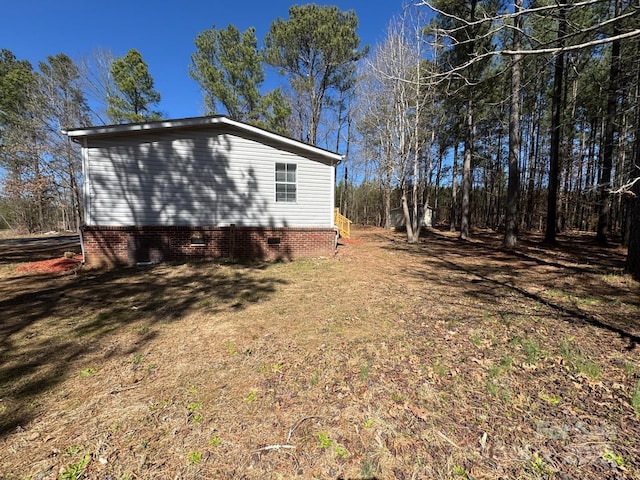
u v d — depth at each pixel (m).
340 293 5.75
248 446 2.00
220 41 16.75
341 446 2.00
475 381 2.74
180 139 8.44
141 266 7.91
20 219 24.75
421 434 2.10
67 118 19.02
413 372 2.91
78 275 7.02
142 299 5.29
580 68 11.27
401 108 13.14
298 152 9.55
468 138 15.68
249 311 4.72
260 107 17.12
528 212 22.83
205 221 8.78
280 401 2.48
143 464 1.86
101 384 2.74
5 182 20.05
